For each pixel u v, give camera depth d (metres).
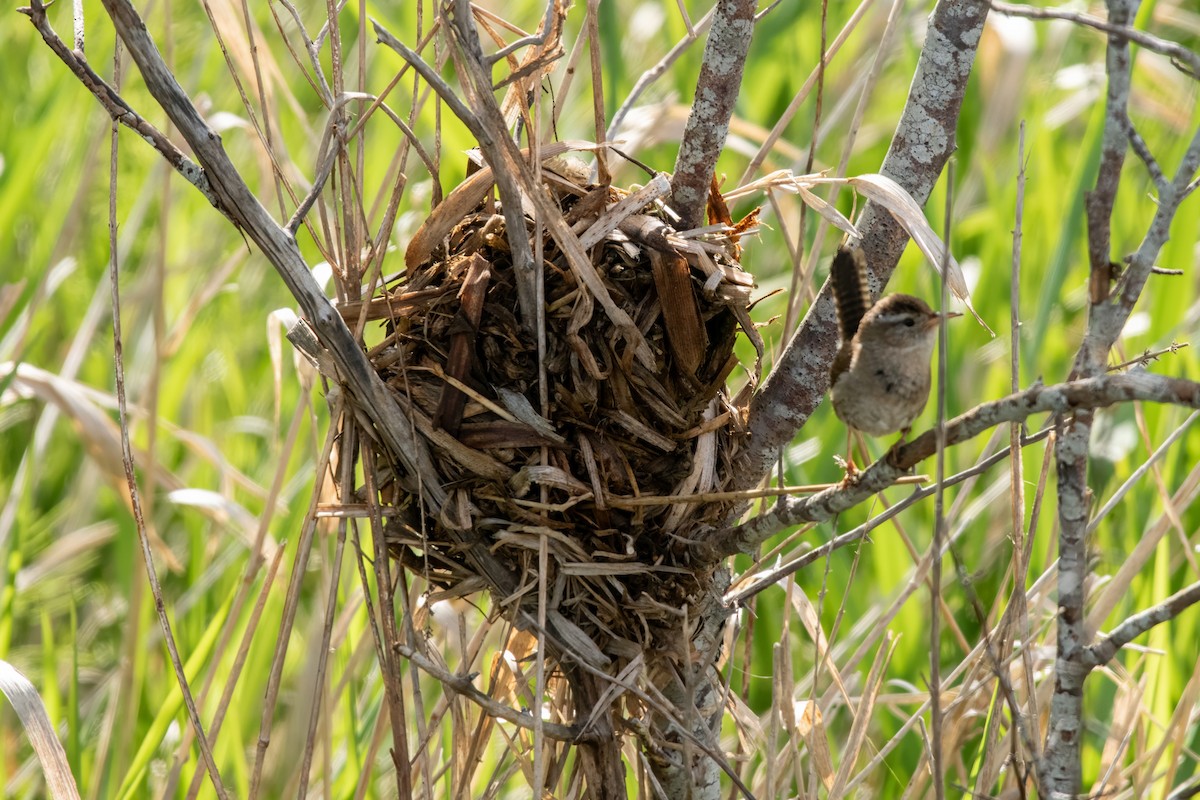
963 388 11.18
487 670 8.74
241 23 8.06
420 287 6.46
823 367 6.47
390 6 12.01
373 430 6.23
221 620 8.52
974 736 8.55
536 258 5.85
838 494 5.45
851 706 7.14
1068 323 11.84
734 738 9.74
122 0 5.39
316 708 6.37
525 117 5.95
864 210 6.68
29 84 13.74
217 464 9.78
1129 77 4.67
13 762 10.05
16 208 11.21
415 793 8.37
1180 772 8.21
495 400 6.27
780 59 12.39
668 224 6.40
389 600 6.19
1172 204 4.73
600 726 6.43
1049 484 9.26
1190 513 9.61
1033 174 11.53
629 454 6.35
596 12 6.28
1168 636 8.67
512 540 6.16
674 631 6.56
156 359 8.88
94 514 12.15
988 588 9.98
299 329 6.28
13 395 9.84
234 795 8.75
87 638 11.60
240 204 5.70
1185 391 4.29
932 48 6.24
